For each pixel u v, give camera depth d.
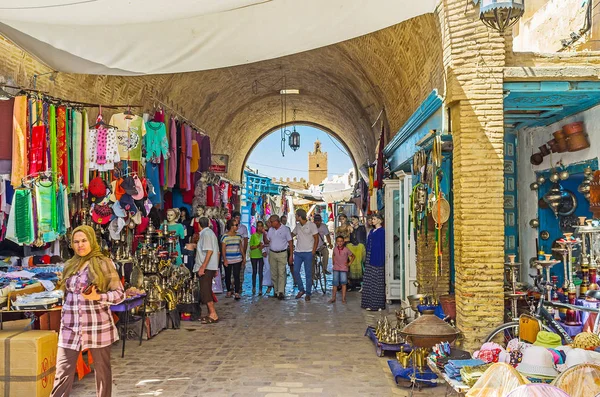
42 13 5.38
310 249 12.18
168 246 10.56
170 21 5.71
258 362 6.79
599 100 6.91
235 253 12.34
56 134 6.65
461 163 6.51
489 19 4.73
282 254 12.36
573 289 6.51
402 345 6.86
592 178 7.05
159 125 9.16
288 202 37.25
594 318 6.10
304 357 7.04
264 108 20.31
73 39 6.28
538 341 4.87
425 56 8.13
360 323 9.39
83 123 7.23
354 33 6.59
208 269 9.47
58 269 6.75
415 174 9.45
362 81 13.09
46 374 5.16
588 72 6.35
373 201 14.28
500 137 6.46
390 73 10.59
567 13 8.58
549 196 8.23
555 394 3.07
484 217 6.48
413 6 6.02
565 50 8.55
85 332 4.54
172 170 10.48
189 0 5.11
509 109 7.51
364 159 20.89
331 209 33.69
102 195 7.82
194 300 9.77
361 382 5.93
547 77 6.41
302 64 14.31
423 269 9.17
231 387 5.75
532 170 8.92
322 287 13.66
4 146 6.13
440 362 4.72
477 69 6.48
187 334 8.51
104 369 4.66
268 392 5.58
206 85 14.12
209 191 14.37
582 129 7.40
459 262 6.66
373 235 10.74
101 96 9.32
